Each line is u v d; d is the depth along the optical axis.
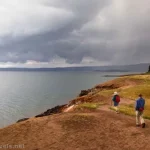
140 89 59.22
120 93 55.69
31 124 27.61
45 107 102.69
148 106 42.50
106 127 26.59
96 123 27.73
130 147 21.72
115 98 34.16
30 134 25.11
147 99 50.03
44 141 23.50
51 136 24.50
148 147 21.53
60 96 141.50
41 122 28.12
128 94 54.50
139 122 28.03
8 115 85.12
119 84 82.19
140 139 23.30
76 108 36.34
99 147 22.00
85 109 35.31
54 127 26.61
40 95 148.88
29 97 139.38
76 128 26.33
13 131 26.05
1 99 131.25
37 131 25.72
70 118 28.94
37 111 93.56
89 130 25.80
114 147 21.88
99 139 23.61
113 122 28.30
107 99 47.97
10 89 196.12
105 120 28.95
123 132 25.17
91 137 24.08
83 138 23.91
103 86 84.31
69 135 24.64
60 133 25.12
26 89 193.88
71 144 22.77
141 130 25.81
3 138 24.56
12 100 126.50
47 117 30.08
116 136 24.22
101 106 38.22
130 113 32.94
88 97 54.00
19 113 89.00
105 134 24.73
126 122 28.69
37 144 22.97
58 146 22.45
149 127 26.89
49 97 137.75
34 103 114.56
